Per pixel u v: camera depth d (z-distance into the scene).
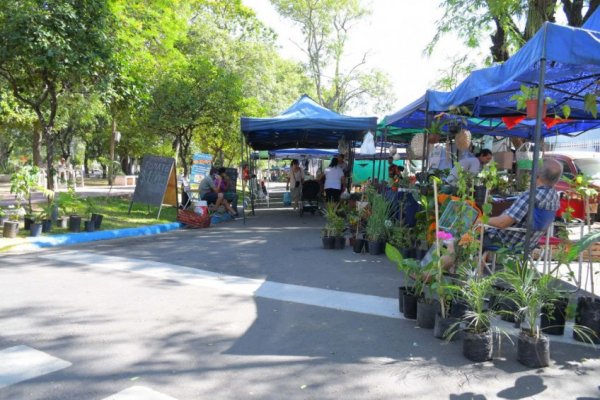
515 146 13.80
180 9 22.08
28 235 8.98
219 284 6.00
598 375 3.48
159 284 5.96
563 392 3.22
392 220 8.53
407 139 16.31
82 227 10.26
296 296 5.48
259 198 21.92
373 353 3.87
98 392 3.18
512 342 4.05
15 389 3.21
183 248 8.67
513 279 3.85
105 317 4.68
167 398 3.12
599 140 16.08
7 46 9.17
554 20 10.00
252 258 7.71
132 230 10.39
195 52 22.73
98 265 7.02
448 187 6.73
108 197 15.84
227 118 16.28
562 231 4.89
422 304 4.43
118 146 32.34
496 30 12.12
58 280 6.09
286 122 11.73
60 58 9.44
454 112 8.20
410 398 3.14
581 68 5.90
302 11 35.81
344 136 15.81
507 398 3.14
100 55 10.12
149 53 16.78
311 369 3.57
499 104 8.30
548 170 4.71
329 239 8.54
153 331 4.31
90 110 17.94
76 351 3.85
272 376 3.45
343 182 13.63
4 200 15.24
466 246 4.58
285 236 10.33
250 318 4.70
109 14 10.52
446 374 3.49
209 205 13.55
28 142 39.53
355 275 6.50
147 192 12.48
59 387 3.24
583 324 4.11
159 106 15.88
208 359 3.73
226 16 26.73
